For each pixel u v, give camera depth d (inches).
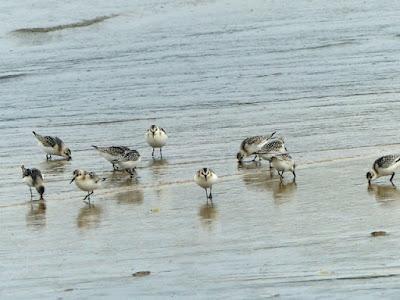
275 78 1620.3
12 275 745.6
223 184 998.4
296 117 1315.2
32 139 1288.1
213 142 1202.6
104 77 1728.6
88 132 1312.7
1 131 1343.5
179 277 720.3
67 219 896.3
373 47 1861.5
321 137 1186.0
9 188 1032.2
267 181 1002.1
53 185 1035.3
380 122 1250.0
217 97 1498.5
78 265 762.2
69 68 1841.8
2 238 843.4
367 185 960.9
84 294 695.7
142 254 780.0
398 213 855.1
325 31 2107.5
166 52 1966.0
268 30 2178.9
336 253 753.6
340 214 861.8
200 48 1990.7
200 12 2501.2
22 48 2112.5
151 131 1135.6
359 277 698.2
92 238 832.3
